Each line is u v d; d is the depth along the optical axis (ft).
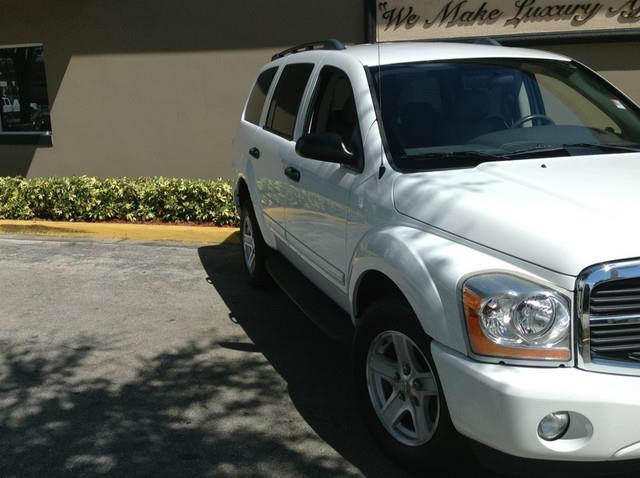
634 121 14.33
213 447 11.96
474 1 27.55
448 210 10.12
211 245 26.53
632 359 8.57
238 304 19.51
